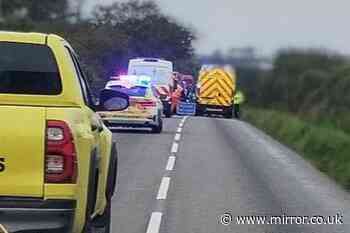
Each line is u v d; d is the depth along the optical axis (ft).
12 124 54.75
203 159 165.68
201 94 414.82
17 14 296.71
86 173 58.18
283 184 129.18
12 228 54.49
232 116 417.28
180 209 102.58
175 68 570.05
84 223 58.54
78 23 387.34
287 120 276.00
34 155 54.65
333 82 339.16
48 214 54.70
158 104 232.94
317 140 194.49
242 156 175.63
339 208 106.01
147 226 90.33
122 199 109.60
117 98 72.13
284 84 392.27
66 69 61.67
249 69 414.62
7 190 54.44
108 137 73.10
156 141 206.08
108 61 446.19
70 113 56.65
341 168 145.38
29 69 61.62
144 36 549.95
